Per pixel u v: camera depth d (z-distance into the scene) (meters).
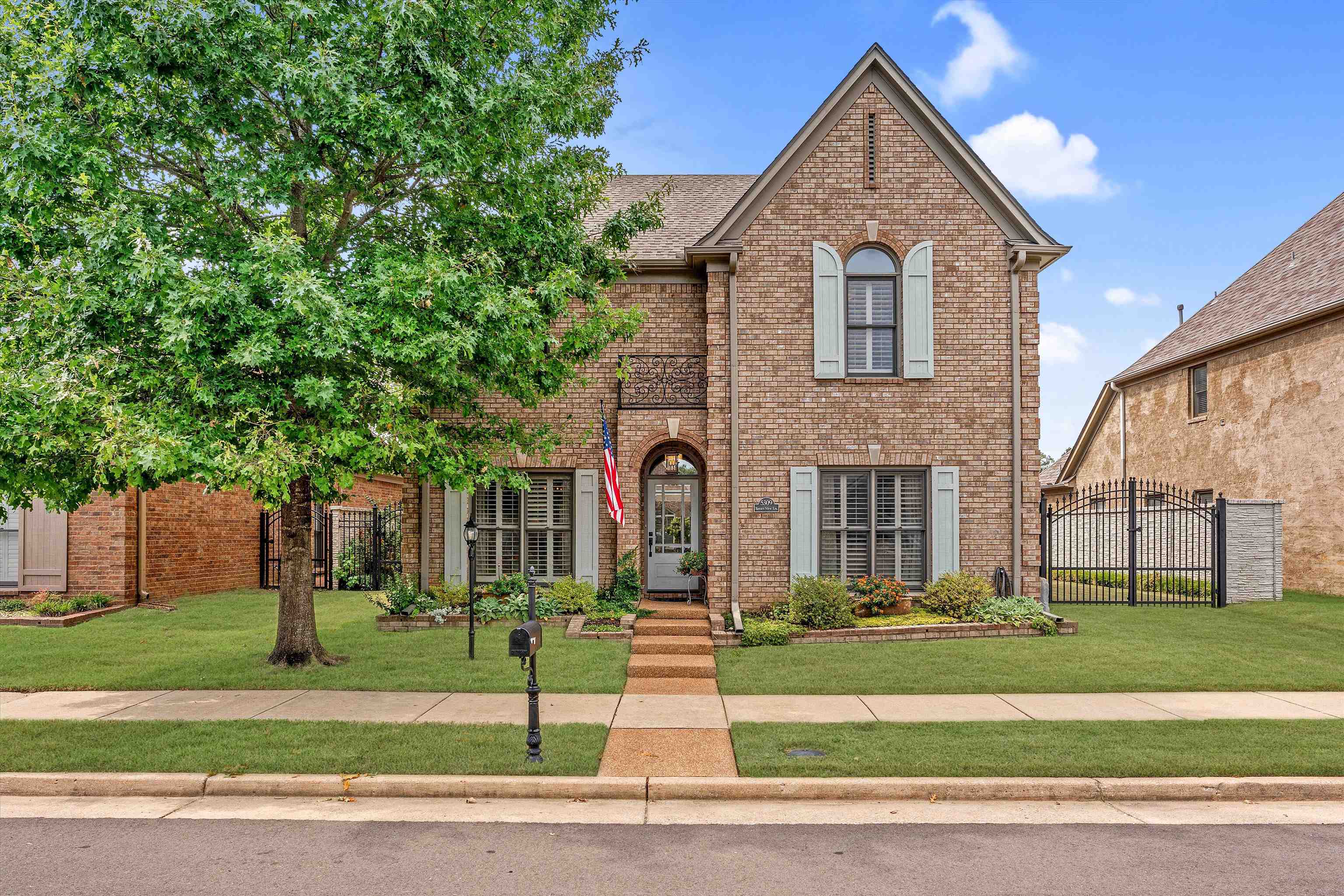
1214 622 12.92
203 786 6.24
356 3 8.62
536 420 13.71
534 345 9.20
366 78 8.36
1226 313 21.31
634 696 8.91
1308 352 17.31
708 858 5.15
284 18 8.43
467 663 10.23
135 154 8.73
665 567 14.86
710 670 9.89
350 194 9.56
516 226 9.54
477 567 13.98
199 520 16.88
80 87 7.74
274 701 8.62
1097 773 6.38
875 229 12.97
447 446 9.52
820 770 6.44
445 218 9.71
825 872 4.95
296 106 8.50
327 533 19.53
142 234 7.32
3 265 7.57
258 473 7.40
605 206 16.02
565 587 12.87
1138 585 17.33
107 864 5.05
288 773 6.38
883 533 13.17
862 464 12.92
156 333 7.69
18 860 5.11
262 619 13.65
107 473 8.21
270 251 7.68
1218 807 6.01
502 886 4.76
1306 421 17.33
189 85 8.21
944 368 12.99
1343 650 10.84
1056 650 10.83
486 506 14.04
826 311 12.98
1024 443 13.03
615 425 13.70
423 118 8.56
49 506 8.68
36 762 6.56
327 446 7.71
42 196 7.62
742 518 12.91
